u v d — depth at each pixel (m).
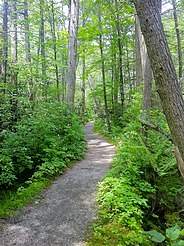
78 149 9.03
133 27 15.98
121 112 15.63
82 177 6.35
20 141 6.58
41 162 7.12
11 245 3.25
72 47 11.90
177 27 13.52
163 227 4.37
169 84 2.74
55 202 4.73
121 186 4.58
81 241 3.33
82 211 4.29
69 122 10.09
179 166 2.96
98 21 14.12
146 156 5.45
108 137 14.05
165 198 5.13
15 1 13.95
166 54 2.74
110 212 4.12
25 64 13.12
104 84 15.23
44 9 14.79
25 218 4.06
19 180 6.19
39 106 9.16
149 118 6.79
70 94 12.03
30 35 14.63
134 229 3.57
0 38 13.17
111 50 15.61
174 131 2.81
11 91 9.05
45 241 3.34
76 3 11.78
